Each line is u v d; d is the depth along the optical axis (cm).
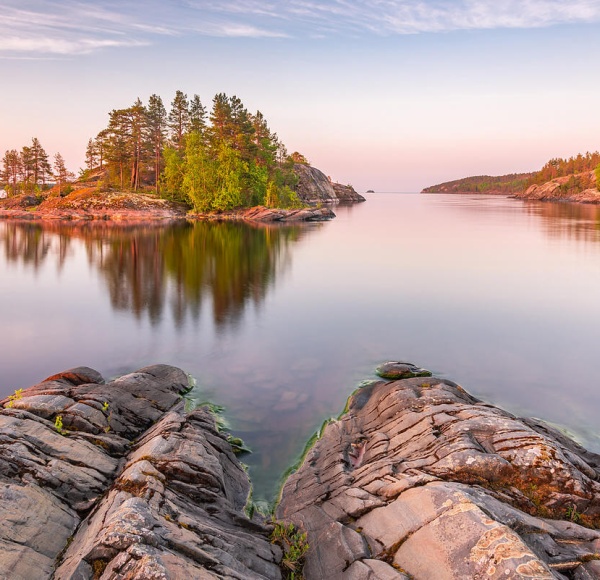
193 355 1811
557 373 1638
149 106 10169
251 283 3192
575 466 860
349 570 667
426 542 659
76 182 12719
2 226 7138
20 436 859
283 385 1515
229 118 9281
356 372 1628
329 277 3388
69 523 727
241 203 9088
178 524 692
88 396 1109
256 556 707
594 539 693
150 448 881
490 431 938
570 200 18338
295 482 973
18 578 595
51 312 2461
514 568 561
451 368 1678
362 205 17275
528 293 2866
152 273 3544
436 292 2905
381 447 1012
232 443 1136
